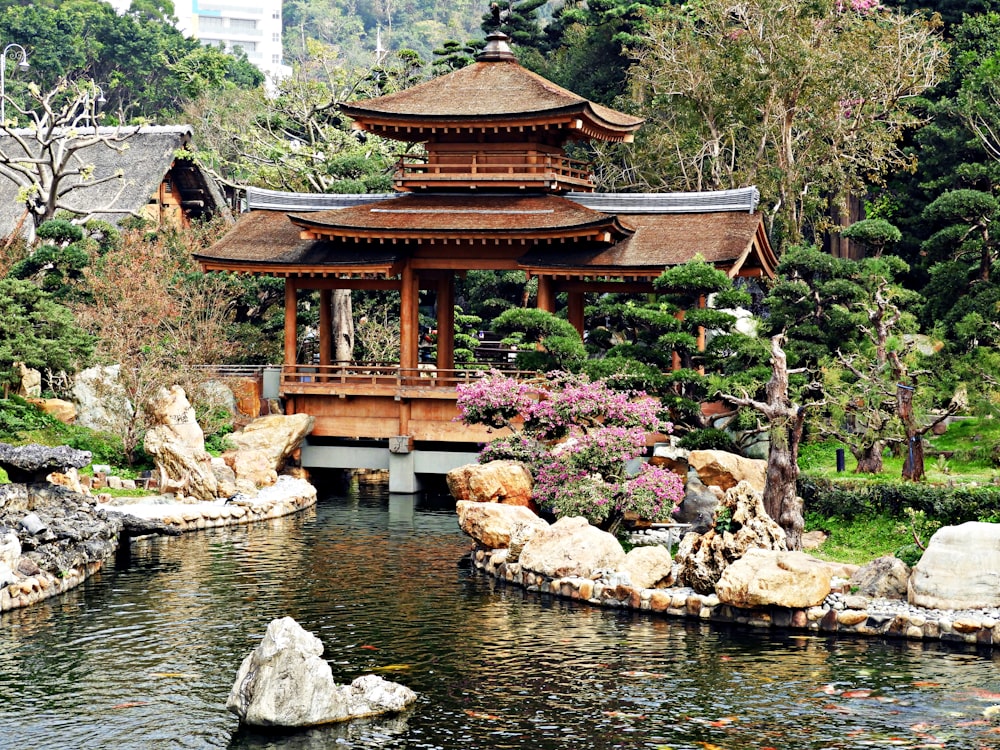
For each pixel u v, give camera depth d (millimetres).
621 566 35250
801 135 68062
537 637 31203
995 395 38812
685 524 41156
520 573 36500
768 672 28422
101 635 31406
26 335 48031
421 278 56688
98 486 46781
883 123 69250
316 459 53094
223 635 31406
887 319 45031
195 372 51594
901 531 36781
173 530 43469
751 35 64750
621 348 44906
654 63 70375
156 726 25594
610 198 53594
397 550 41031
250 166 82688
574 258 50375
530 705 26531
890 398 40219
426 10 192125
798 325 47594
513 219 51375
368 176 67625
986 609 31312
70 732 25266
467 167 54156
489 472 40938
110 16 124188
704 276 43375
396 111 52688
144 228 64875
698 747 24234
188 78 106375
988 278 52188
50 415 49781
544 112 51406
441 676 28375
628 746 24359
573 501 39125
